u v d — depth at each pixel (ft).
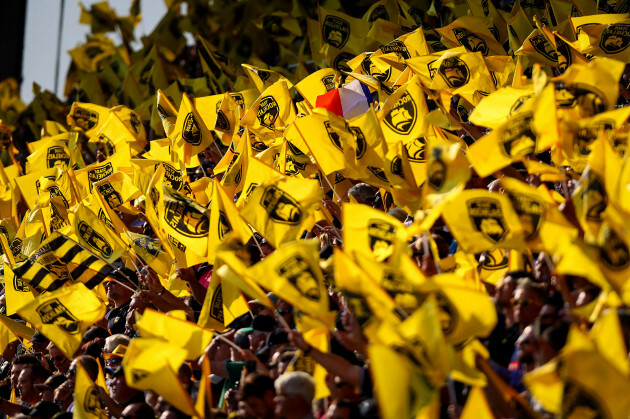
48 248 85.30
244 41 150.92
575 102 56.90
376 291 47.73
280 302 64.69
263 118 88.43
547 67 81.92
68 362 83.41
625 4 85.25
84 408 63.31
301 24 142.31
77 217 85.71
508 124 52.44
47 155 114.01
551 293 52.85
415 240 67.31
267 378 53.06
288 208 63.93
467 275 59.47
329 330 54.85
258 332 64.08
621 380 39.75
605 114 53.47
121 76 159.22
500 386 46.98
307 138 71.26
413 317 43.68
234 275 57.82
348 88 86.07
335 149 71.00
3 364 97.96
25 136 164.86
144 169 86.99
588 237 49.47
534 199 51.19
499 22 98.02
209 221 73.10
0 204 112.37
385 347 41.68
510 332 52.90
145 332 59.47
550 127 52.24
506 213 51.44
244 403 52.54
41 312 71.31
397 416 40.81
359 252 52.60
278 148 84.02
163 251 81.92
